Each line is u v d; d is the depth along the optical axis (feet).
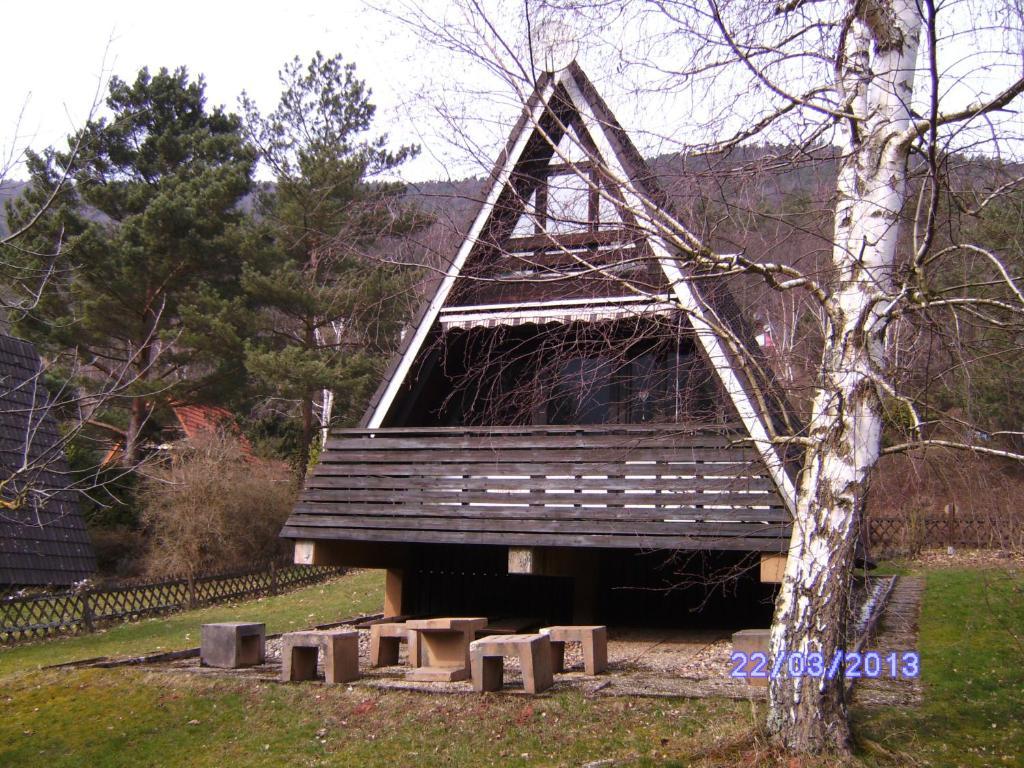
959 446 23.89
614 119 31.71
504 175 33.78
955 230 25.81
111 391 34.99
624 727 27.43
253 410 110.63
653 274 33.78
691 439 37.91
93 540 84.07
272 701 31.45
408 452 42.75
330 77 74.13
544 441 40.78
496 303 43.04
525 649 30.60
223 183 90.99
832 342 26.09
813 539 25.11
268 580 73.97
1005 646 38.17
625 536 38.34
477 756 26.37
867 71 26.35
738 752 24.70
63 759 28.09
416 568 51.57
